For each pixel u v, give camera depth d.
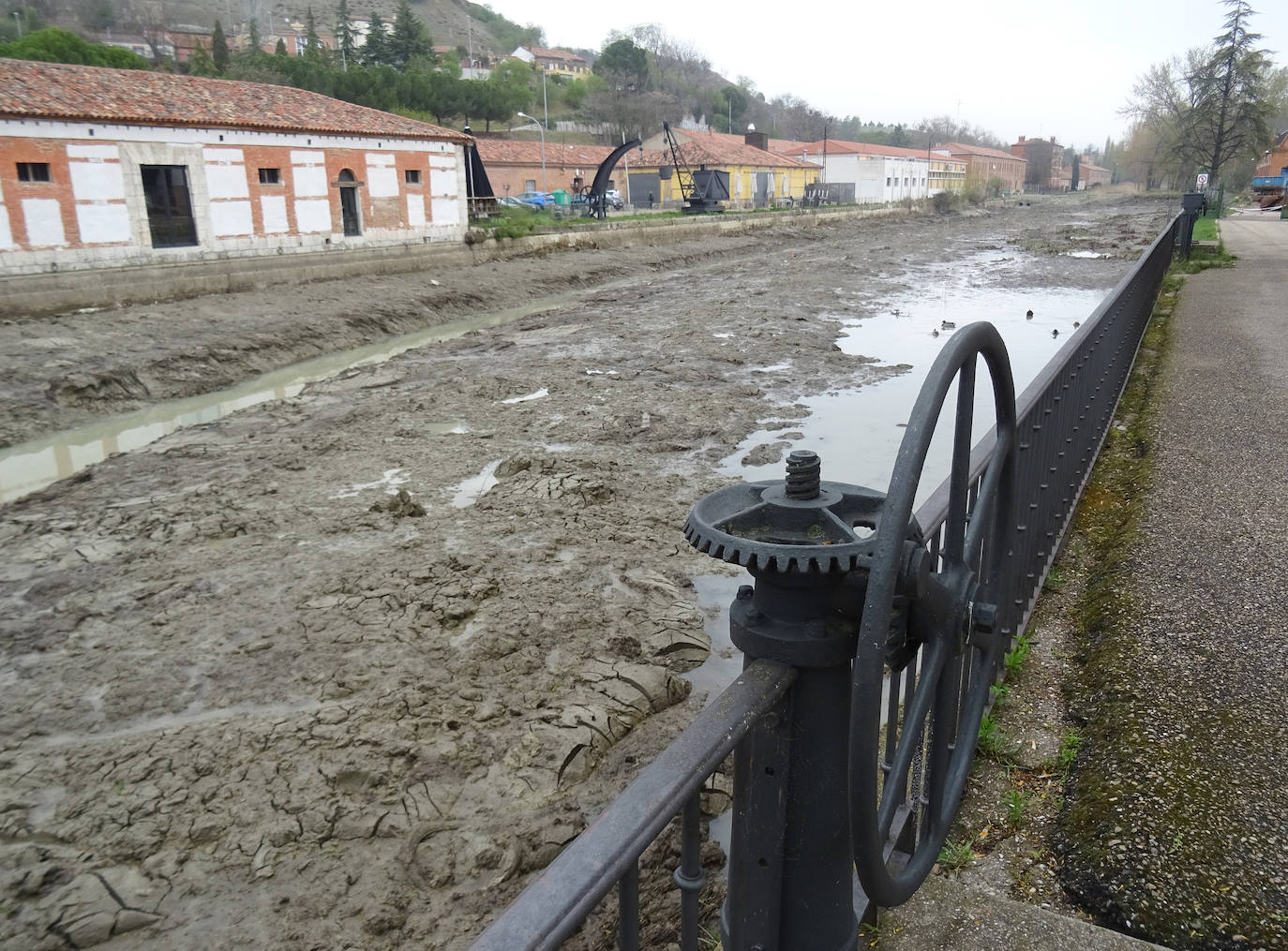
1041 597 4.36
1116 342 7.04
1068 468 4.88
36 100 20.14
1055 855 2.60
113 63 46.19
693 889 1.38
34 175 20.00
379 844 4.37
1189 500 5.25
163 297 21.64
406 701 5.44
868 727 1.39
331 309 21.09
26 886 4.09
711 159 63.72
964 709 2.56
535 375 15.20
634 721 5.34
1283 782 2.73
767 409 12.80
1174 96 72.69
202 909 4.01
